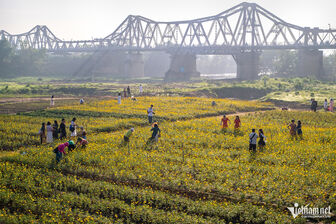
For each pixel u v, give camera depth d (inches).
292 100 2486.5
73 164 802.8
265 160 819.4
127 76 6988.2
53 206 587.2
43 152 896.3
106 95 3307.1
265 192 639.1
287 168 742.5
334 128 1274.6
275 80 4207.7
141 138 1064.8
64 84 4707.2
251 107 2011.6
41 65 7824.8
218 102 2175.2
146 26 6889.8
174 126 1285.7
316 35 5418.3
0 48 7322.8
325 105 1935.3
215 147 976.3
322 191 628.1
